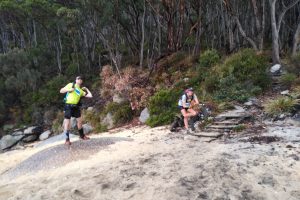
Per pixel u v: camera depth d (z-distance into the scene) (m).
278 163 6.35
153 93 14.38
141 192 5.60
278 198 5.14
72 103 8.89
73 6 19.80
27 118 19.78
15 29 25.88
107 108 15.20
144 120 12.98
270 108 9.75
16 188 6.50
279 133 8.20
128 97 14.82
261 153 6.94
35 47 23.41
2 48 28.16
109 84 16.83
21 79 20.66
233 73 12.83
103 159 7.58
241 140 8.09
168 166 6.65
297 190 5.33
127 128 12.92
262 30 15.41
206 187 5.58
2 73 21.22
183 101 9.63
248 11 18.12
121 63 21.20
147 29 21.55
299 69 12.65
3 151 16.53
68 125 8.91
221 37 19.61
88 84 21.03
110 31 21.30
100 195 5.66
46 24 21.70
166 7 16.69
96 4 17.05
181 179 5.92
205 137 8.78
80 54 23.84
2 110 20.42
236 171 6.11
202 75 13.74
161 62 17.73
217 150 7.48
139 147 8.44
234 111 10.38
